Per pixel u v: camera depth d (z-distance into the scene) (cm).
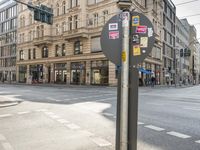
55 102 1488
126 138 343
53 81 4609
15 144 587
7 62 6488
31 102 1486
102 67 3681
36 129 748
